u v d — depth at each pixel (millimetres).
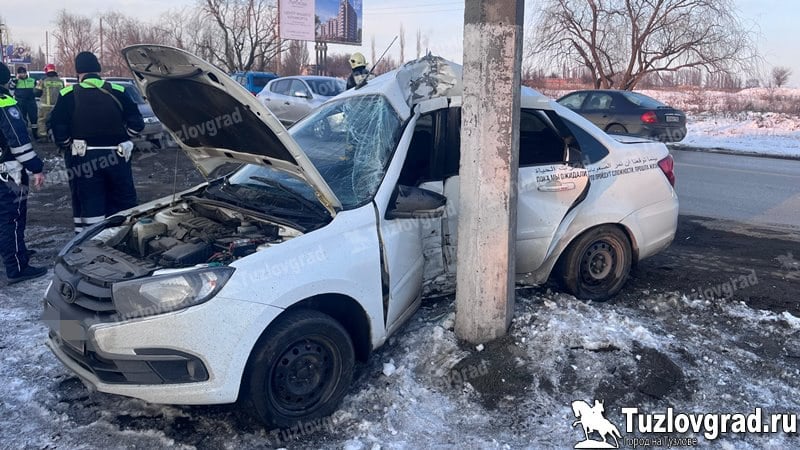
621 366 3801
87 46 52625
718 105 28078
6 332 4422
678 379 3748
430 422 3398
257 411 3172
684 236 7223
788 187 10734
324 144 4223
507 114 3711
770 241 7027
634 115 15328
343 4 36094
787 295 5246
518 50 3711
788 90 33688
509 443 3250
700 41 22453
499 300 3910
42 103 14414
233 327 3006
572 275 4691
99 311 3090
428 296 4230
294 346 3242
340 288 3371
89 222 5750
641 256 4953
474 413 3484
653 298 4988
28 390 3670
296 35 33500
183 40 35812
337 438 3287
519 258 4438
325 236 3369
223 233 3623
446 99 4203
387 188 3730
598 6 23484
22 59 32969
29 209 8578
